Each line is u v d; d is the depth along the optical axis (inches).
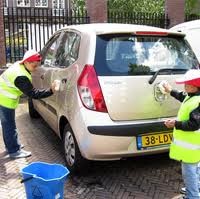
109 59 179.0
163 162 212.1
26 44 446.0
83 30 195.8
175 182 187.8
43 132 263.4
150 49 187.8
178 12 527.8
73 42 202.4
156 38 193.0
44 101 237.5
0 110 211.5
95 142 169.8
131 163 210.4
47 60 241.9
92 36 183.2
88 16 475.8
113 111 172.9
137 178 192.4
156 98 178.7
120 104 173.6
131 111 175.0
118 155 172.7
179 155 146.7
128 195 174.9
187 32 314.7
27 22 443.8
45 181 138.2
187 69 192.2
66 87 191.3
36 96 195.5
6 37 453.4
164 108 180.7
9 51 439.8
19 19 443.2
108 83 173.6
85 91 174.2
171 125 148.9
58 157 217.6
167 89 173.0
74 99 179.6
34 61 198.8
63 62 207.8
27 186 143.2
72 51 198.8
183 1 527.8
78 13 470.0
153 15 516.1
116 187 182.7
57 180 140.1
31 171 151.2
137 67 179.9
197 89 142.5
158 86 179.0
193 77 140.5
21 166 205.3
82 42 188.4
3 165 207.0
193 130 141.2
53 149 230.4
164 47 192.5
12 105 210.4
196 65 199.8
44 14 476.7
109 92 172.9
